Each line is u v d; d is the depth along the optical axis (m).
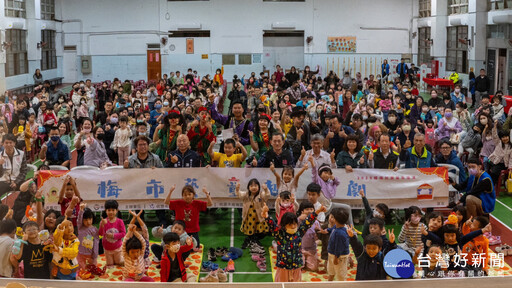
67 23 35.84
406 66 30.78
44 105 17.16
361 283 3.17
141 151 10.09
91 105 21.08
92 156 11.40
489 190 9.68
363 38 35.53
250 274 8.43
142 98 19.53
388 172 10.25
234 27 35.72
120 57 36.06
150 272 8.40
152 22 35.75
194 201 9.12
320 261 8.55
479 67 27.52
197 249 9.27
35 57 31.03
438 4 31.05
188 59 36.06
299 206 8.65
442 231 7.36
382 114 17.88
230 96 22.42
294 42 36.03
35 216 8.38
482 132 12.96
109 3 35.66
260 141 10.95
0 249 6.79
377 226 7.04
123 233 8.60
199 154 11.08
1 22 25.38
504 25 25.75
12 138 10.69
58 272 7.29
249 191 9.48
